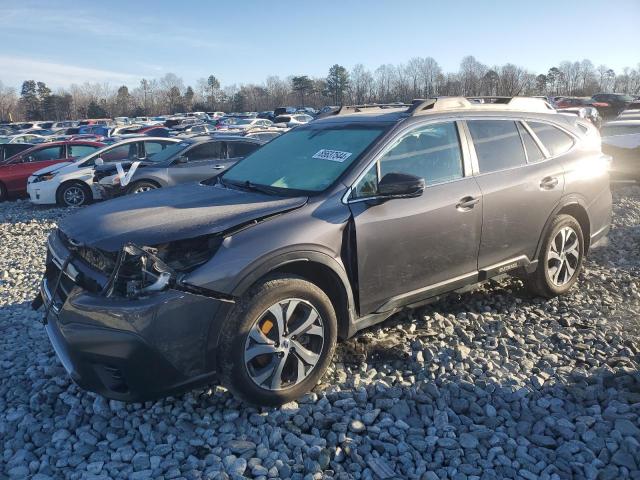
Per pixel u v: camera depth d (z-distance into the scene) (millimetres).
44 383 3875
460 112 4488
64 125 53812
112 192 11062
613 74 87750
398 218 3848
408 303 4086
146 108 99812
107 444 3221
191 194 4094
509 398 3574
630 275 5805
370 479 2873
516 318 4770
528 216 4652
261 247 3291
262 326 3322
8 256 7984
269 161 4512
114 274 3072
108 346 3021
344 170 3867
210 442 3186
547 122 5109
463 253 4270
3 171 14594
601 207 5395
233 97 103000
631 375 3758
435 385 3689
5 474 2984
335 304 3793
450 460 3018
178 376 3148
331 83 91750
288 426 3305
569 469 2916
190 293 3086
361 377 3852
